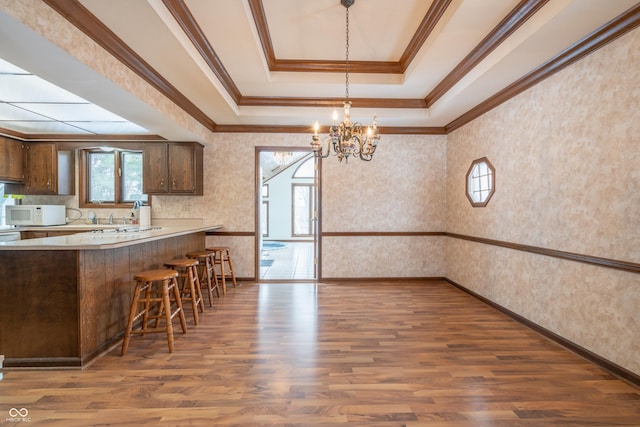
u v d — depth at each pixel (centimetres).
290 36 293
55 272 222
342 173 480
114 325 262
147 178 446
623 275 208
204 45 265
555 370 221
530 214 295
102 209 498
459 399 188
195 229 379
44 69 211
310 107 416
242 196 477
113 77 233
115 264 265
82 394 191
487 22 236
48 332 222
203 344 262
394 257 485
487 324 308
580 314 241
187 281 359
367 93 389
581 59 237
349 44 306
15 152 447
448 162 475
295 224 1024
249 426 165
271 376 213
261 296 405
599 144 223
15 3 156
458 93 335
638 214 197
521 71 281
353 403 184
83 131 445
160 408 178
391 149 481
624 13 194
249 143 475
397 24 273
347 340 271
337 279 482
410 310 350
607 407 181
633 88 199
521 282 310
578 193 241
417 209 484
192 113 379
